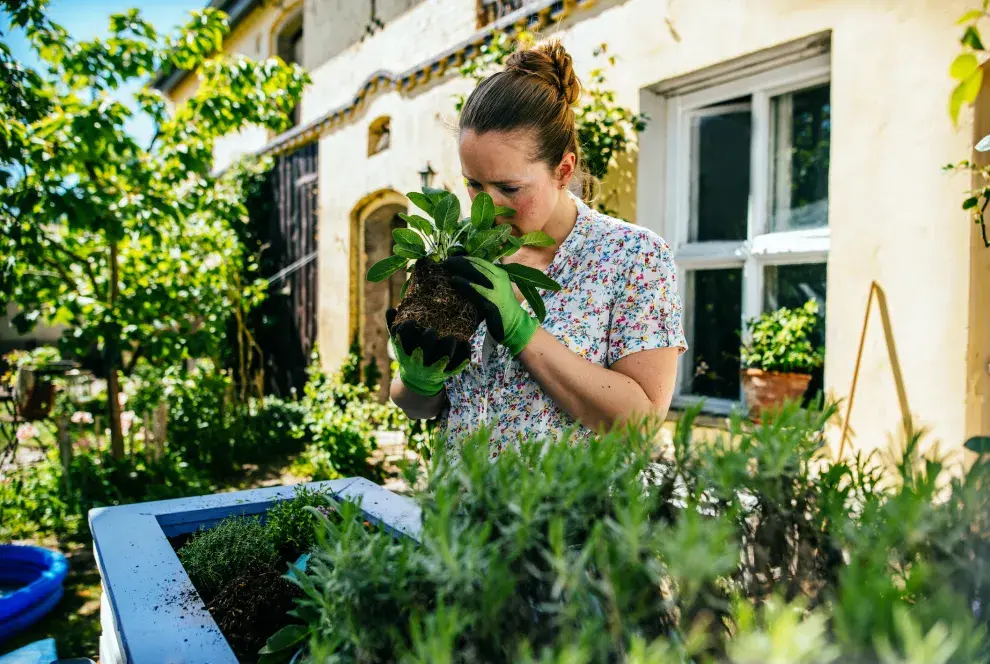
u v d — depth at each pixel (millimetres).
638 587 606
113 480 5008
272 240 9367
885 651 444
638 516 594
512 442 849
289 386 8859
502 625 633
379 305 7754
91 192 4324
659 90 4219
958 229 2852
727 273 4055
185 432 6090
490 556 636
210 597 1616
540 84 1447
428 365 1261
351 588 675
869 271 3170
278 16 9172
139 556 1578
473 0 5809
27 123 4410
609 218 1589
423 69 6223
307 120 8641
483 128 1404
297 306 8734
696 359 4203
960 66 797
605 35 4422
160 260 5465
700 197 4191
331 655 673
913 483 648
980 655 524
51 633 3139
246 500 2062
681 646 557
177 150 4812
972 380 2850
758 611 654
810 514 725
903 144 3031
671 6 4004
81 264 5039
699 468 734
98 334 4730
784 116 3764
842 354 3281
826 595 645
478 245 1311
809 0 3355
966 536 620
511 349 1346
